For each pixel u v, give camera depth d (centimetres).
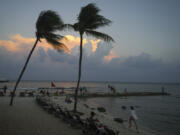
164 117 1675
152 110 2173
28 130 719
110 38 1279
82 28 1325
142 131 1026
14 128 735
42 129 749
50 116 1055
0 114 1010
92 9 1291
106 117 1403
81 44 1381
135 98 4309
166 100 3806
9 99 1966
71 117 887
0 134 642
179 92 7356
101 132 649
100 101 3288
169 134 1053
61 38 1404
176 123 1396
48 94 2977
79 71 1376
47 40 1420
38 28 1373
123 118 1524
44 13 1359
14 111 1147
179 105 2794
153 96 5184
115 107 2386
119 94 4803
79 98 3800
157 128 1208
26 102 1728
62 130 755
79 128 793
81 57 1380
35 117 995
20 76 1458
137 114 1841
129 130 1002
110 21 1279
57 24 1355
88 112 1550
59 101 2289
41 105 1495
